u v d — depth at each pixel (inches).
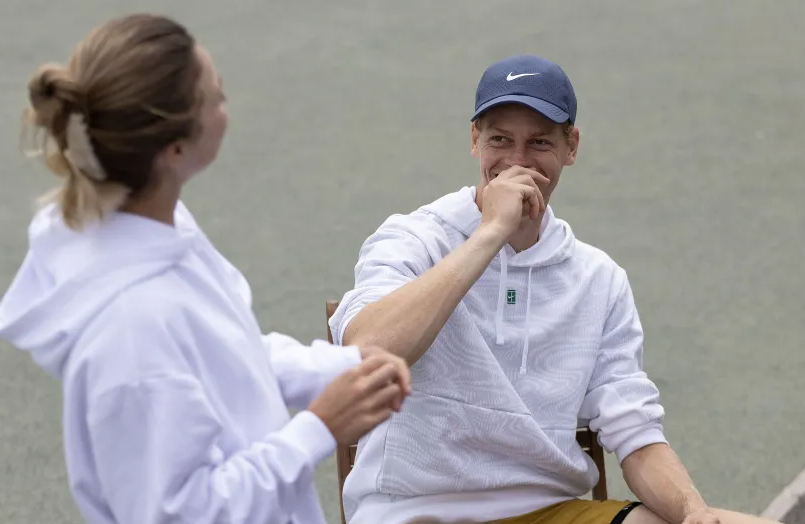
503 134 250.7
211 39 853.2
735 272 514.9
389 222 259.3
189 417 159.3
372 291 238.7
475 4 931.3
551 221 259.8
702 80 766.5
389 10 917.2
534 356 253.8
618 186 609.0
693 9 919.0
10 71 790.5
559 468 250.7
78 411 161.9
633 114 711.7
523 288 254.5
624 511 247.6
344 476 268.8
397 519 242.5
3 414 415.5
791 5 922.1
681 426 403.5
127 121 158.4
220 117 168.4
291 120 708.0
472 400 244.7
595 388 259.6
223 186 615.5
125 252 162.2
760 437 396.5
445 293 224.7
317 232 558.9
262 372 175.9
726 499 364.5
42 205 171.8
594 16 902.4
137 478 159.5
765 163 635.5
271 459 166.2
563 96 250.1
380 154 655.8
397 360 177.6
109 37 160.1
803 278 507.8
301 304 488.4
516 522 247.6
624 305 265.7
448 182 617.9
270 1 936.9
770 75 772.6
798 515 348.8
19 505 366.0
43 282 167.9
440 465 243.1
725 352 450.0
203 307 169.0
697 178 617.0
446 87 759.1
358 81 770.8
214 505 160.7
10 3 930.7
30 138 163.8
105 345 158.2
